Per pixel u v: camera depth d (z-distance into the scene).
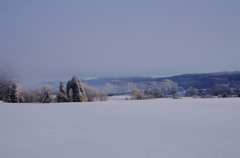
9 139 4.85
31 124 6.73
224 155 3.66
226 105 13.44
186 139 4.75
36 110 11.04
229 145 4.25
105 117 8.30
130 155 3.70
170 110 10.87
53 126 6.40
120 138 4.87
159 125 6.47
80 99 38.22
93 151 3.93
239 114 8.98
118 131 5.63
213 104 14.34
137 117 8.27
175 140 4.66
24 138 4.92
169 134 5.24
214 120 7.37
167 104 15.09
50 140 4.73
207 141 4.56
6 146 4.29
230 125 6.39
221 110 10.64
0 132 5.57
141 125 6.50
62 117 8.37
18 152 3.91
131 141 4.61
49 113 9.71
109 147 4.18
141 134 5.26
